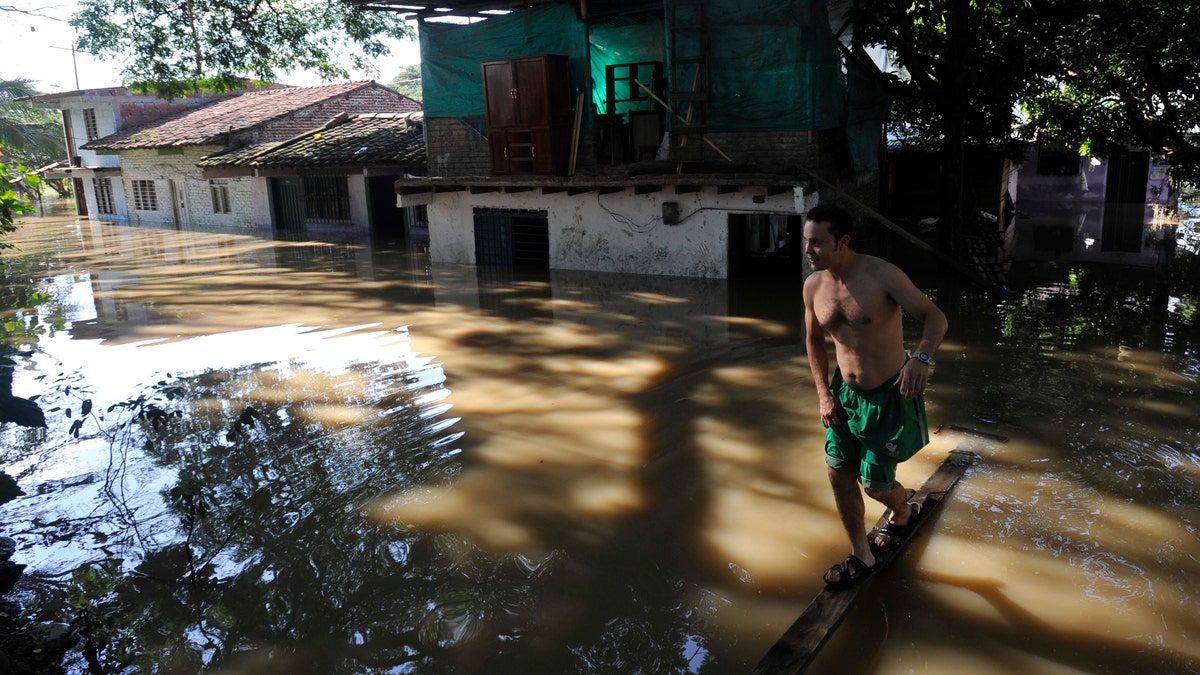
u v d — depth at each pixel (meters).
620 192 13.26
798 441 6.49
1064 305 10.59
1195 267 13.09
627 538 5.08
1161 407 6.86
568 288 12.59
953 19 12.67
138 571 4.88
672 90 12.13
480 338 9.75
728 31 11.68
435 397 7.68
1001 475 5.67
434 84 14.68
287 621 4.36
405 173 19.06
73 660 4.09
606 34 15.38
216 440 6.79
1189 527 4.95
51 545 5.20
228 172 21.25
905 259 13.99
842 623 4.14
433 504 5.57
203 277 14.96
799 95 11.48
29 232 25.78
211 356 9.36
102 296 13.41
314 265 15.98
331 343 9.75
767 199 11.91
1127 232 17.14
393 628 4.27
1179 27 10.99
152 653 4.13
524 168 13.66
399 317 11.02
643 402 7.44
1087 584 4.41
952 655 3.89
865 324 4.05
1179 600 4.25
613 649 4.04
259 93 30.33
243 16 20.28
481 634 4.20
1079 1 12.07
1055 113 15.53
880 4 12.72
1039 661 3.82
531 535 5.14
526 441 6.60
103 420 7.34
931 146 17.83
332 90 27.03
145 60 19.94
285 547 5.09
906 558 4.70
